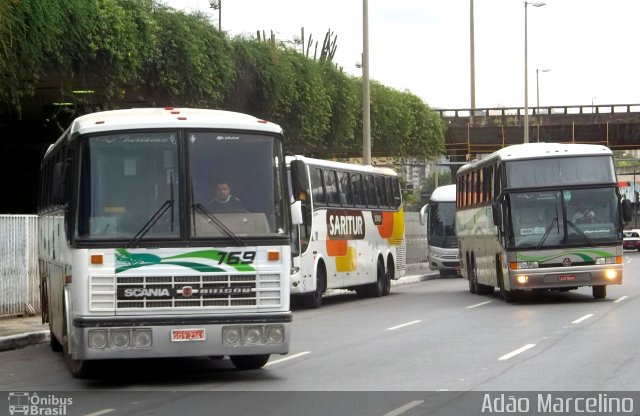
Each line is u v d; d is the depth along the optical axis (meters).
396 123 68.69
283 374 16.80
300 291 32.06
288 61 46.66
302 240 32.50
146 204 15.67
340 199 36.28
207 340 15.40
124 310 15.40
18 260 28.39
